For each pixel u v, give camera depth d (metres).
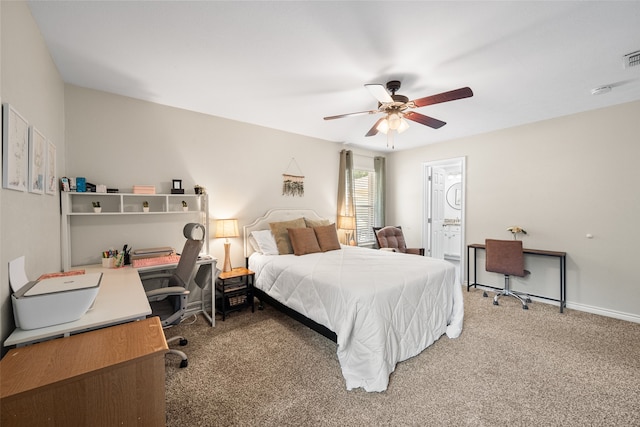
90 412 1.00
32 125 1.64
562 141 3.54
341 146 5.06
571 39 1.89
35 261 1.69
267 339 2.67
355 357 2.01
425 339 2.44
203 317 3.21
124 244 2.93
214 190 3.56
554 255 3.41
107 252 2.67
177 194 3.09
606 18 1.68
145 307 1.56
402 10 1.62
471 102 3.06
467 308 3.49
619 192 3.16
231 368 2.18
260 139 3.99
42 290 1.32
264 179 4.05
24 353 1.10
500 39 1.89
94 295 1.40
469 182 4.46
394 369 2.12
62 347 1.14
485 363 2.23
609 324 3.00
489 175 4.22
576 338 2.67
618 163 3.16
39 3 1.56
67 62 2.22
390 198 5.74
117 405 1.05
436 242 5.52
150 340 1.22
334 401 1.81
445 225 6.60
